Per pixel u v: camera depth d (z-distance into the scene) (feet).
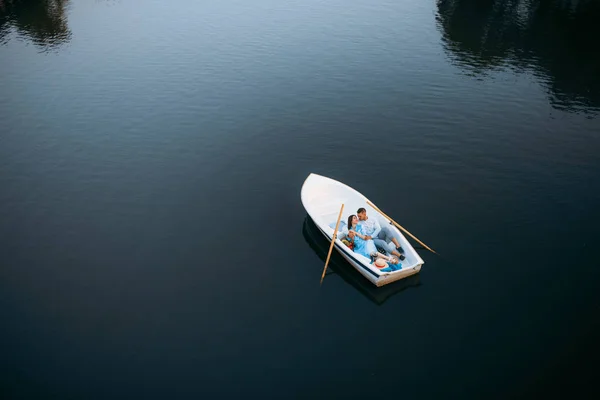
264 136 63.05
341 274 43.14
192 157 59.31
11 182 55.62
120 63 83.76
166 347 36.58
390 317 38.99
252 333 37.68
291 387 33.78
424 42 91.15
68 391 33.47
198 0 116.88
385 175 55.31
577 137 61.72
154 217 49.93
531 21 102.47
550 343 36.60
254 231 47.88
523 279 41.88
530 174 54.85
